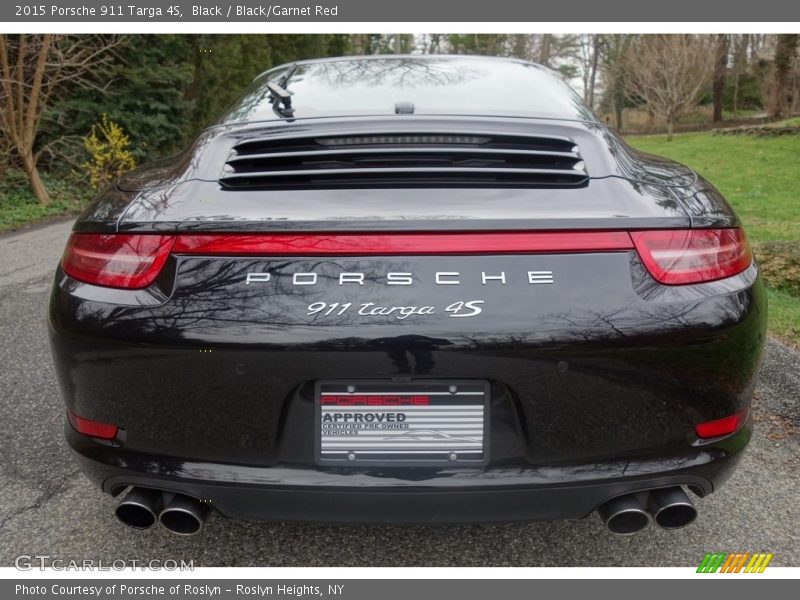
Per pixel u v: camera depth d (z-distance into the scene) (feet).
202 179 5.57
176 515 5.44
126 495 5.30
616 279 4.82
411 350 4.67
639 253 4.89
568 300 4.74
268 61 64.64
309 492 4.98
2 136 30.91
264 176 5.42
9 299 14.82
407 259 4.76
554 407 4.87
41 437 8.52
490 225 4.78
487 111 6.78
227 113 7.16
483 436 4.97
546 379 4.80
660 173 6.26
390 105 6.93
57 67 32.78
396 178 5.42
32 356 11.23
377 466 5.00
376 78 7.88
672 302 4.85
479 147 5.82
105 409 5.16
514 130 6.10
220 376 4.83
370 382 4.88
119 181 6.56
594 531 6.84
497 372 4.76
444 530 6.86
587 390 4.85
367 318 4.67
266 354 4.72
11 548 6.46
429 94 7.31
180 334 4.78
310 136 5.91
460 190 5.26
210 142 6.20
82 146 36.37
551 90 7.73
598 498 5.07
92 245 5.23
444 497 4.98
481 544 6.63
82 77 36.50
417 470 5.00
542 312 4.71
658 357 4.83
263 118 6.63
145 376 4.94
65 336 5.13
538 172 5.44
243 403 4.87
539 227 4.81
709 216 5.24
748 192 32.99
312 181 5.42
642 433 5.02
